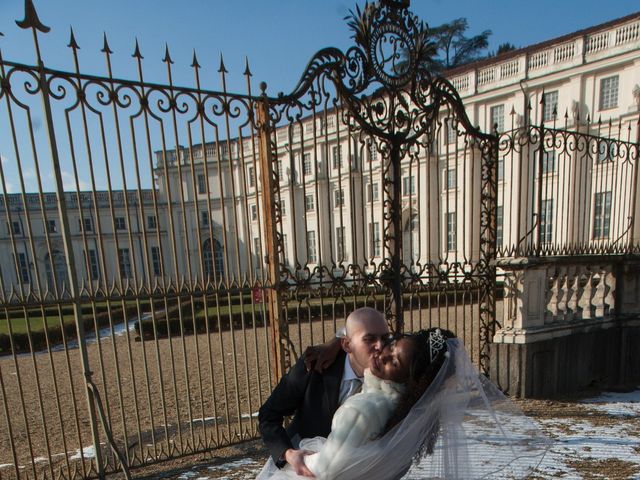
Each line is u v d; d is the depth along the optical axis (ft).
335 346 6.75
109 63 11.12
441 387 5.66
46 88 10.32
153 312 11.72
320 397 6.53
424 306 44.27
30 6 9.96
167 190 11.94
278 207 13.48
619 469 11.18
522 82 65.21
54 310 63.98
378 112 14.98
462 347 6.14
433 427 5.89
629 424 14.58
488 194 18.38
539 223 17.38
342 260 14.47
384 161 15.48
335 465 5.40
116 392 23.32
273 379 13.85
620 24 56.65
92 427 11.24
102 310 61.36
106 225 54.65
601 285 20.42
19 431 18.16
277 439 6.40
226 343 35.32
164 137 11.84
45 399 23.15
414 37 15.71
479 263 18.16
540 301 18.19
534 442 6.42
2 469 13.66
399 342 5.81
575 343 18.99
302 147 13.75
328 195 14.25
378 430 5.54
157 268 54.08
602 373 19.99
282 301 13.46
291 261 52.13
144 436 16.03
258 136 13.26
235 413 18.20
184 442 14.66
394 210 15.43
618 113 56.80
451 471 5.89
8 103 10.00
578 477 10.78
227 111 12.60
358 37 14.26
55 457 14.67
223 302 60.70
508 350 17.94
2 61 9.84
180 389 22.90
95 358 34.32
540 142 16.94
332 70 13.79
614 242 21.24
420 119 16.08
